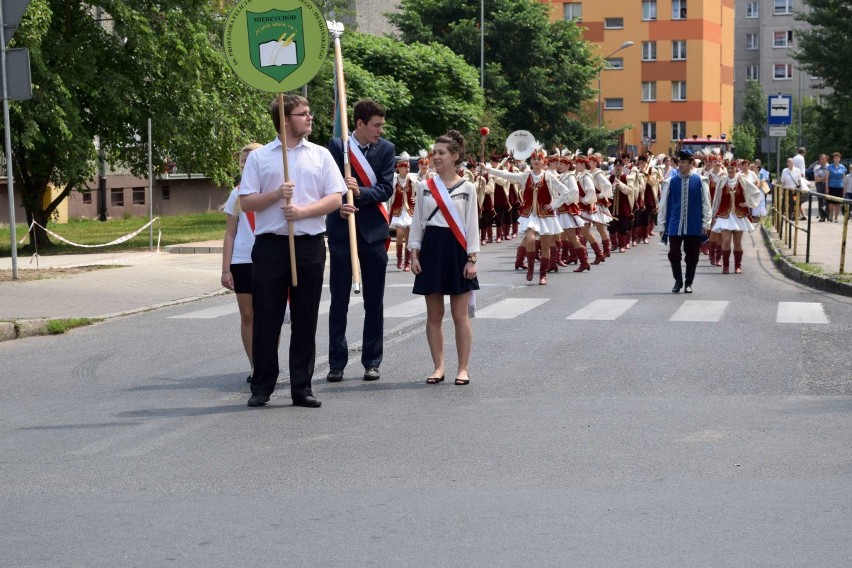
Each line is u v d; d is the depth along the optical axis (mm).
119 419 8680
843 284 17531
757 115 99625
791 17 113125
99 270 21422
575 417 8531
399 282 19969
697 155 26578
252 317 9445
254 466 7152
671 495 6352
